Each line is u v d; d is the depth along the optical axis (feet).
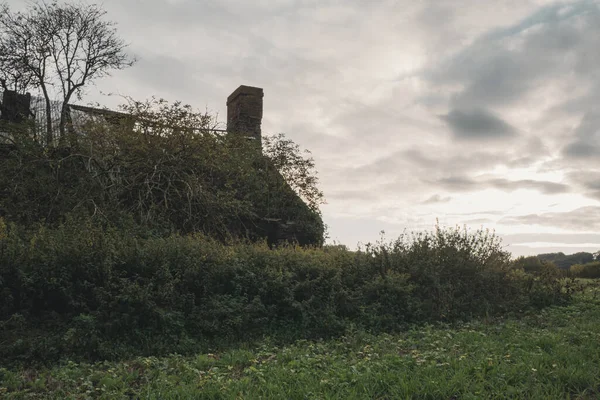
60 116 71.51
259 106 89.30
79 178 58.39
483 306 44.91
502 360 24.11
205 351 33.45
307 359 26.78
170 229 58.65
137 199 61.11
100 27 73.77
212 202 63.16
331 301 40.40
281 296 39.93
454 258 48.06
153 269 37.55
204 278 38.88
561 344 27.07
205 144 67.56
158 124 65.77
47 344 30.50
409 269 46.60
